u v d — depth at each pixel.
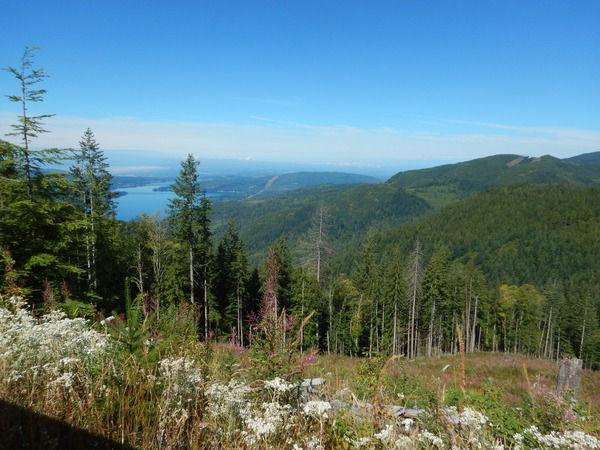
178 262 26.08
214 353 4.80
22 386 2.38
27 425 2.02
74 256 15.97
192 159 24.19
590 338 54.56
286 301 32.00
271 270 11.08
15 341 2.88
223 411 2.63
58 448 2.00
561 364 5.17
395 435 2.87
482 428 3.15
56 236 13.41
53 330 2.87
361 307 38.06
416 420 3.72
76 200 20.73
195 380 2.96
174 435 2.26
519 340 60.38
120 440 2.20
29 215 12.24
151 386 2.76
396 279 38.28
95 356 2.89
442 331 46.66
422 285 43.09
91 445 2.07
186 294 25.33
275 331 4.21
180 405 2.57
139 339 3.40
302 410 3.23
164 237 25.72
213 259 29.52
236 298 31.89
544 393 4.74
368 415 3.39
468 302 52.31
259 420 2.51
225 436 2.48
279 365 3.83
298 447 2.38
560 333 60.38
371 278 39.47
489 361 24.09
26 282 11.47
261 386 3.56
